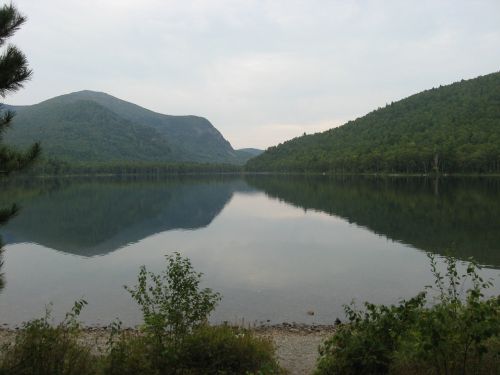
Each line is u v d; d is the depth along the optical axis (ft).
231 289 67.87
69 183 508.12
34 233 136.26
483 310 21.91
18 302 62.34
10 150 29.25
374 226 139.54
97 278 77.46
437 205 191.52
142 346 27.53
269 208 213.46
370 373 25.43
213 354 28.19
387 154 565.12
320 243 112.88
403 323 25.71
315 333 47.65
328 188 358.84
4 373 23.62
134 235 132.36
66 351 25.82
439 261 86.63
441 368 23.91
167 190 378.12
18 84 27.45
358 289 67.51
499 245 101.65
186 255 98.58
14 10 26.81
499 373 23.26
